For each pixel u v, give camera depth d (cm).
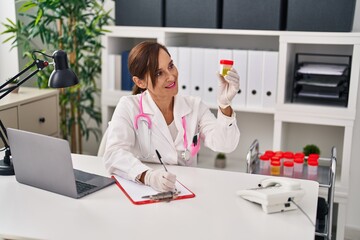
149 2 308
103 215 156
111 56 327
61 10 317
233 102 302
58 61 189
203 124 217
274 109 292
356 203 311
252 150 257
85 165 209
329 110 275
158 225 149
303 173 259
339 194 277
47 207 162
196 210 161
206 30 296
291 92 305
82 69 343
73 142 349
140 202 166
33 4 301
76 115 367
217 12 296
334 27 271
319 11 272
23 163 181
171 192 172
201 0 296
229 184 187
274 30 283
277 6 280
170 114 215
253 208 163
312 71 280
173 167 207
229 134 202
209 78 304
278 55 286
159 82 197
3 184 184
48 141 169
